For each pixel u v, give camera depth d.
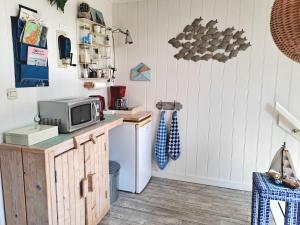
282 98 2.56
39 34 1.86
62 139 1.65
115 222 2.17
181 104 2.93
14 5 1.65
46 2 1.95
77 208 1.78
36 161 1.47
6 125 1.63
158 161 3.04
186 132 2.96
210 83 2.79
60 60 2.15
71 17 2.28
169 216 2.27
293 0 0.87
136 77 3.06
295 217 1.64
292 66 2.49
